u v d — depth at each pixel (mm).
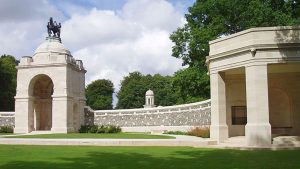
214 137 30953
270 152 23125
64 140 30031
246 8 50781
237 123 34750
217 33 51250
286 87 34000
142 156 20906
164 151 24016
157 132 52688
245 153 22688
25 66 56969
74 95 58406
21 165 16812
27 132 55469
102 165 16984
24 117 56094
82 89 62188
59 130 54406
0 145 29203
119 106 110312
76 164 17312
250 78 27453
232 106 34844
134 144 29047
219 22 51250
